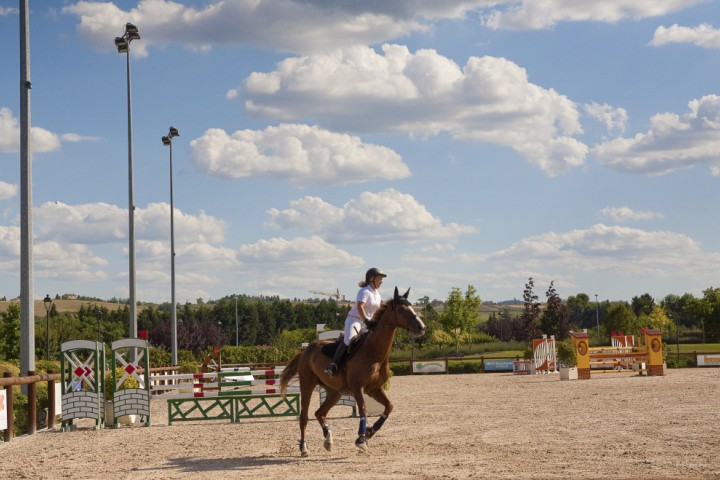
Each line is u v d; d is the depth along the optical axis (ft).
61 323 235.20
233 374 60.13
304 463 34.71
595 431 42.63
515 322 291.38
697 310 264.93
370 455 36.17
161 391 99.40
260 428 53.01
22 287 63.57
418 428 47.57
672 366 143.33
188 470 33.83
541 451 35.40
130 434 51.75
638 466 30.40
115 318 326.85
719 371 120.98
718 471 28.94
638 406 57.77
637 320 247.50
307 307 383.24
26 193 64.75
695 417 48.65
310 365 38.91
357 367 36.58
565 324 253.44
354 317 37.86
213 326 313.53
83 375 58.18
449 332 244.01
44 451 43.52
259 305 364.38
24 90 65.92
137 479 31.68
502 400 69.92
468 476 29.07
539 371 130.93
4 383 48.70
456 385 102.78
